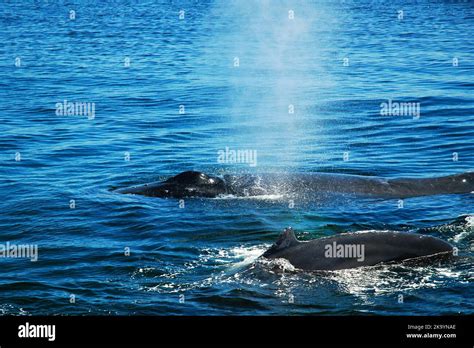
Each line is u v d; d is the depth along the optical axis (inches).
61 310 995.3
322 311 977.5
